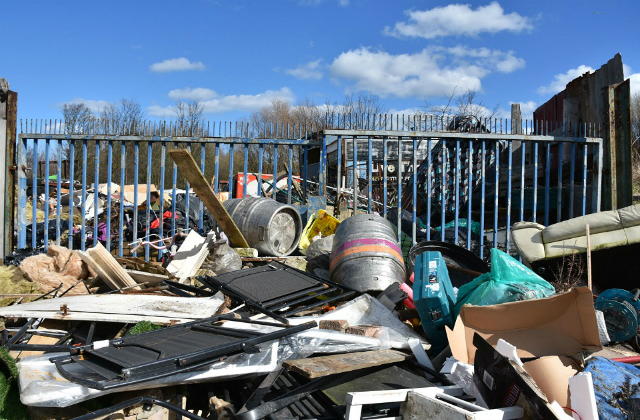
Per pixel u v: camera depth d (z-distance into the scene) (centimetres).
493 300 471
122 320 475
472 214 983
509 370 324
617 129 868
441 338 489
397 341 457
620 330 516
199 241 698
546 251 654
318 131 829
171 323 473
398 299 575
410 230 857
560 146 859
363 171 1508
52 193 1950
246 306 543
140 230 1080
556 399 350
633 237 622
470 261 700
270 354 391
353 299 572
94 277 646
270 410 355
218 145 815
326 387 381
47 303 527
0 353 400
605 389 360
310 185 1358
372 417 343
